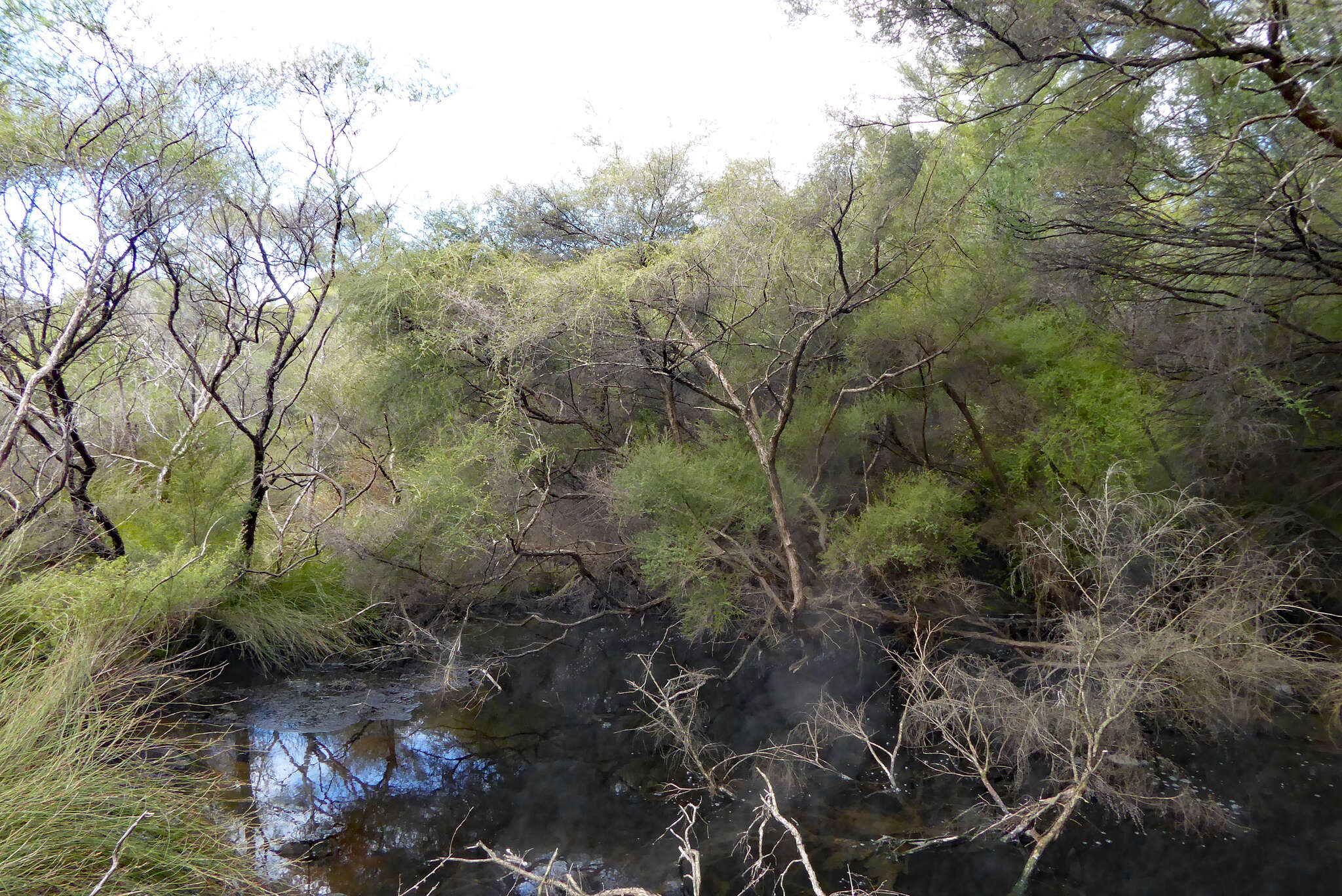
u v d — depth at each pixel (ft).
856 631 17.29
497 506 17.71
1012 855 11.10
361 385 21.61
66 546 16.30
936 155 16.38
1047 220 16.15
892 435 18.75
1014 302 17.21
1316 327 16.12
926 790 12.97
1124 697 12.71
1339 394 16.05
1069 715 12.46
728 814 12.43
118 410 21.01
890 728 15.17
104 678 12.41
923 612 17.12
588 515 19.58
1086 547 13.78
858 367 17.90
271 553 19.94
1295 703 14.78
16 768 9.18
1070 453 16.48
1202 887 10.21
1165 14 12.98
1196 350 15.70
